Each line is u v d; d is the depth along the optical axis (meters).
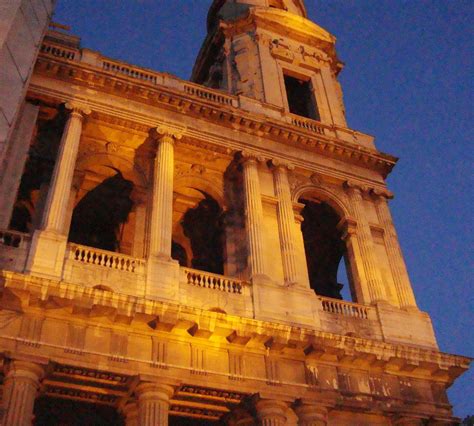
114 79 32.75
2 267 24.08
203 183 34.50
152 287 26.38
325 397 26.58
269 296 28.64
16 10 28.48
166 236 28.66
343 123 43.16
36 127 32.06
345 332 29.48
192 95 34.28
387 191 37.78
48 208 26.89
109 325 24.45
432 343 31.08
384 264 34.31
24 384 21.70
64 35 37.06
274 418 25.03
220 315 25.62
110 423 27.97
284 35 47.03
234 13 50.81
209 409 26.58
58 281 23.39
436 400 29.31
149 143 33.31
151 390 23.66
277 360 26.80
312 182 36.09
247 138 35.31
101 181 35.03
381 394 28.09
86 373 23.55
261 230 31.25
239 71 43.31
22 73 27.53
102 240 37.88
